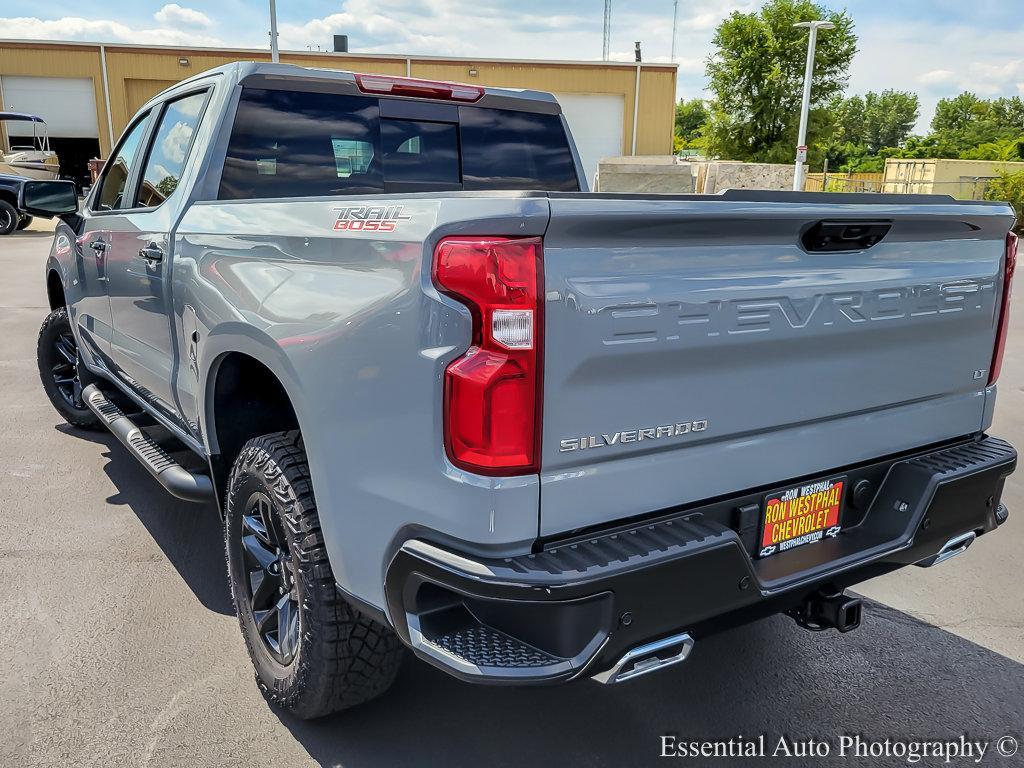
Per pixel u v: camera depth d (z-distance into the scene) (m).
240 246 2.52
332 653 2.26
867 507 2.50
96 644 2.94
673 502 2.02
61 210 4.21
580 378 1.79
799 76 41.31
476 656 1.80
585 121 35.62
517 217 1.68
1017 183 25.78
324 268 2.12
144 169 3.72
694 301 1.92
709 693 2.76
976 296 2.59
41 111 33.88
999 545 3.99
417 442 1.84
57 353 5.25
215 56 33.75
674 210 1.81
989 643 3.10
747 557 1.99
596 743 2.50
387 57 33.69
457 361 1.75
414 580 1.88
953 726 2.61
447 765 2.38
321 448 2.12
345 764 2.38
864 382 2.35
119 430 3.77
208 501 3.08
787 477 2.25
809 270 2.14
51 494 4.34
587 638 1.77
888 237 2.29
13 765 2.32
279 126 3.24
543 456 1.78
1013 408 6.39
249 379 2.83
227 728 2.51
